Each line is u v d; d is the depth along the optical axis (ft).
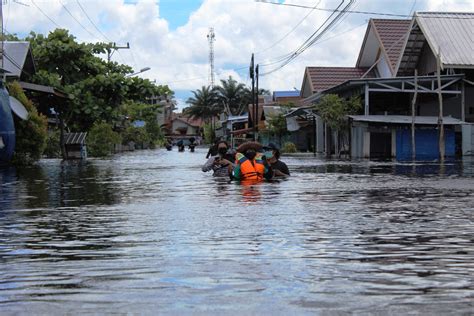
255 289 13.26
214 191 39.04
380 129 110.32
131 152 200.85
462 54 105.70
